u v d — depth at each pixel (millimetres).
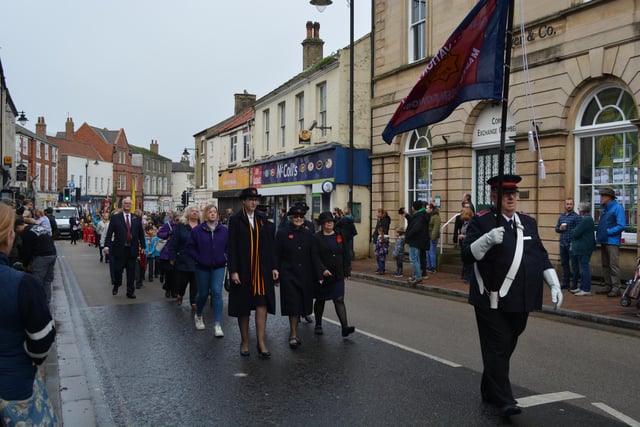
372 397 5148
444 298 11156
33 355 2721
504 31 6262
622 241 11453
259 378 5785
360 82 20578
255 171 29453
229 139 35031
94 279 14641
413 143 17828
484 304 4660
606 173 11789
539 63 12898
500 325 4637
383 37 18859
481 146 15070
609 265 10477
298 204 7289
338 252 7590
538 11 12953
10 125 41375
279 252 7219
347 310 9836
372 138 19625
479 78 6559
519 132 13484
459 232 14516
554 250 12539
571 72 12203
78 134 72500
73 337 7664
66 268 17562
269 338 7688
